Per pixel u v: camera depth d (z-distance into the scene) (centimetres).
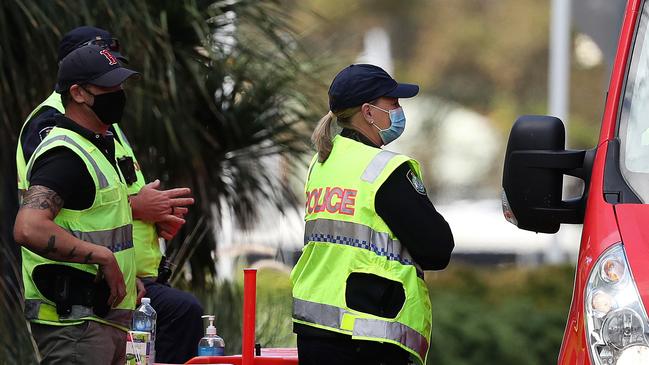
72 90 1502
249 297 1493
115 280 1477
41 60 2164
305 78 2550
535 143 1385
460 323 3588
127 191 1573
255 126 2516
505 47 10819
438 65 10900
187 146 2395
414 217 1410
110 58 1512
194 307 1789
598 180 1335
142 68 2297
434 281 3850
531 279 3788
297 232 2617
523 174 1385
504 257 8256
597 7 3556
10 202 2172
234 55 2495
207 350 1633
